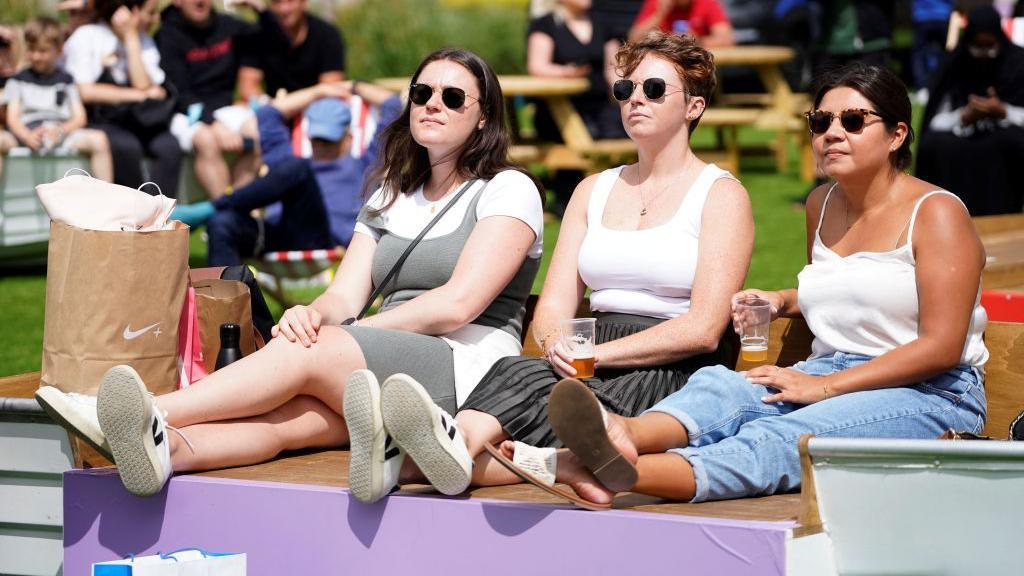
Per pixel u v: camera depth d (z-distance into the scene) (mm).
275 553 7207
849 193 7758
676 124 8227
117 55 18625
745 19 29594
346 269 8898
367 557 7012
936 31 29609
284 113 15492
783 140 27328
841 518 6453
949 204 7383
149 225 8023
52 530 7988
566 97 21875
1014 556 6289
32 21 18438
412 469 7102
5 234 18641
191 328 8234
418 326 8062
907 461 6332
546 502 6734
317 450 8227
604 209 8531
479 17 37625
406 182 8859
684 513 6551
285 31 18734
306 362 7609
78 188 7941
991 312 10273
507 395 7227
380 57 36406
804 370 7730
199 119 18359
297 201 15039
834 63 7859
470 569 6793
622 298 8234
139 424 6914
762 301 7566
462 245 8453
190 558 6840
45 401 7098
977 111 16750
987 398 8242
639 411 7578
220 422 7652
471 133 8625
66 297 7734
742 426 7121
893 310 7434
